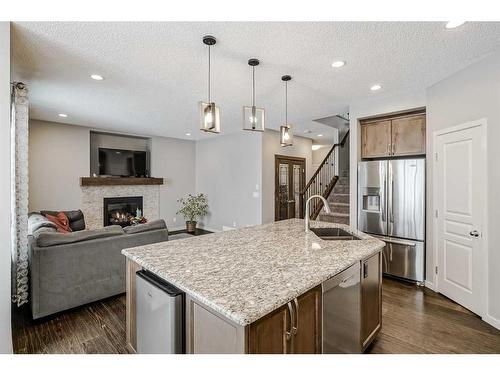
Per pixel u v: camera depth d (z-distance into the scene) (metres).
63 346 2.13
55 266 2.57
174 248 1.98
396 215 3.60
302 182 7.29
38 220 3.76
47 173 5.30
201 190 7.67
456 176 2.90
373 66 2.76
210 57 2.55
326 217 5.24
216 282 1.32
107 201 6.12
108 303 2.93
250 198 6.32
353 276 1.74
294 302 1.27
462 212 2.82
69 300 2.66
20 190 2.72
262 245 2.08
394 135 3.83
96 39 2.21
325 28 2.06
